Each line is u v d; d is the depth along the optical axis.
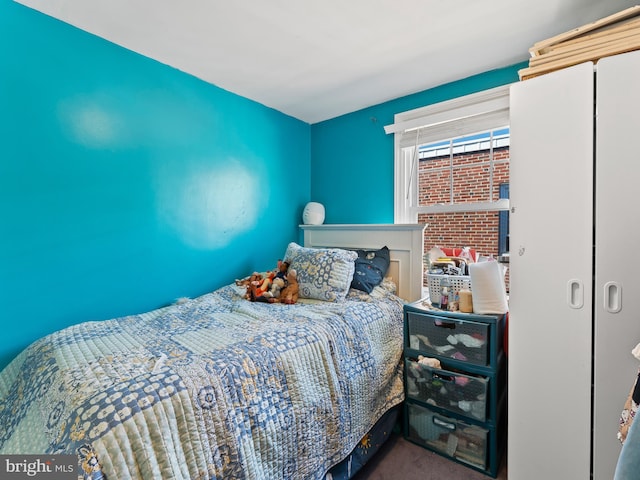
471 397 1.58
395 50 1.88
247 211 2.63
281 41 1.80
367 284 2.15
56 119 1.63
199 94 2.27
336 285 2.02
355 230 2.66
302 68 2.11
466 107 2.18
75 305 1.72
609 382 1.13
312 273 2.11
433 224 2.44
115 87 1.84
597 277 1.15
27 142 1.54
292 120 3.01
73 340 1.35
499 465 1.59
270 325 1.51
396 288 2.38
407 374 1.82
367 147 2.76
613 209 1.12
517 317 1.33
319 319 1.61
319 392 1.32
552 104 1.23
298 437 1.20
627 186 1.09
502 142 2.12
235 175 2.53
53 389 0.99
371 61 2.01
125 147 1.90
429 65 2.05
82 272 1.74
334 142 3.01
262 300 2.04
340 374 1.44
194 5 1.50
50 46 1.59
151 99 2.00
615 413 1.12
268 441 1.10
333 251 2.17
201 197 2.31
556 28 1.66
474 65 2.05
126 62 1.88
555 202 1.23
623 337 1.11
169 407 0.90
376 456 1.68
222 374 1.06
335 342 1.49
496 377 1.53
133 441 0.81
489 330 1.54
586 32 1.23
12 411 1.14
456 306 1.77
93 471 0.73
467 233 2.28
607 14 1.54
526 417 1.31
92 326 1.57
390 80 2.27
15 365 1.41
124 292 1.91
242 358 1.15
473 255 2.02
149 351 1.20
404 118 2.53
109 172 1.83
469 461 1.60
